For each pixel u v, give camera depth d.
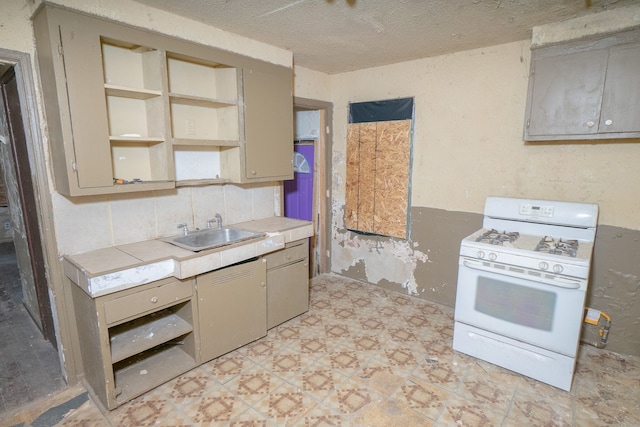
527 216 2.66
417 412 1.96
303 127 4.26
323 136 4.00
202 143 2.46
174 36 2.24
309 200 4.40
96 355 1.96
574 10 2.15
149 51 2.22
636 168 2.35
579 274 2.00
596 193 2.51
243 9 2.15
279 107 2.94
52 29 1.74
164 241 2.47
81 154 1.90
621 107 2.18
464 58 2.98
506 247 2.29
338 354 2.53
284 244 2.83
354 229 3.95
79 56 1.84
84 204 2.16
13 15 1.83
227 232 2.88
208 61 2.47
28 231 2.55
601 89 2.23
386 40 2.71
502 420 1.91
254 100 2.73
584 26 2.25
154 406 2.00
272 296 2.83
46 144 1.99
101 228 2.26
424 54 3.10
